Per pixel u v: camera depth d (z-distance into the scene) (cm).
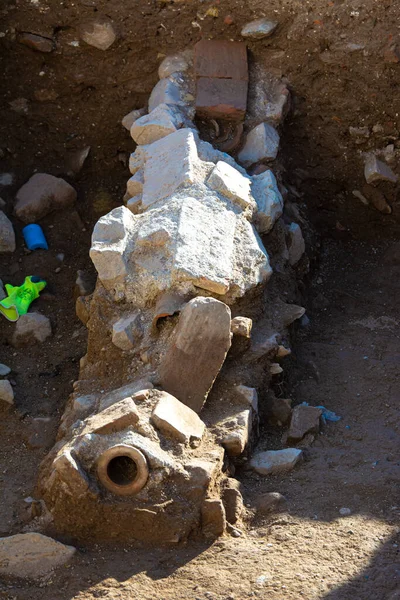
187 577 293
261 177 430
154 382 345
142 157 439
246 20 470
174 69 473
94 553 307
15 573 300
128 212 388
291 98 477
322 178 495
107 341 374
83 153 495
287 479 337
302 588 283
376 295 462
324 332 433
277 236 428
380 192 487
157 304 366
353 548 297
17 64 486
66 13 471
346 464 342
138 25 473
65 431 350
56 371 408
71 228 480
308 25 463
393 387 387
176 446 319
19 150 497
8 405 383
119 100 490
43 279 453
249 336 366
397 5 454
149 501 308
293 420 360
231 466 336
